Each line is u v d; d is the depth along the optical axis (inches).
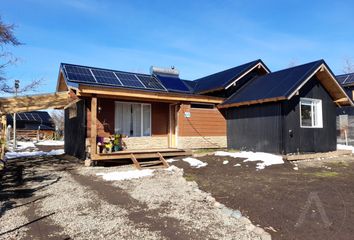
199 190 274.4
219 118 572.4
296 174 339.9
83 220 198.2
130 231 179.2
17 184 313.3
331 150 534.3
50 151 708.0
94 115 429.7
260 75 647.1
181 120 530.9
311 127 502.9
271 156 427.2
